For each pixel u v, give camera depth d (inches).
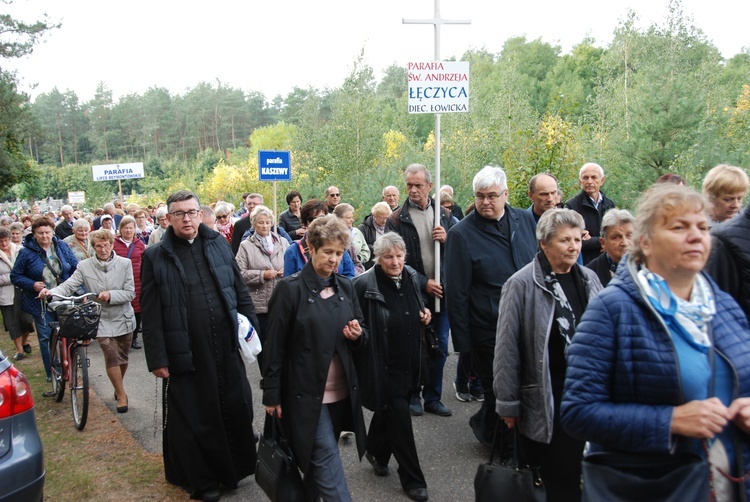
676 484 75.9
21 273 281.4
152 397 260.7
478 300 178.5
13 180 1071.6
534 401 130.0
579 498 130.6
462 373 242.7
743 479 78.3
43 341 286.2
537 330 129.6
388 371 165.0
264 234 263.1
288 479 136.5
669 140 427.5
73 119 3705.7
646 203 83.1
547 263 134.0
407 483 165.6
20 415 140.6
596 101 1067.3
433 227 239.8
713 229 113.6
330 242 141.5
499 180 177.8
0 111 1011.3
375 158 810.2
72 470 187.5
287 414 140.3
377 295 165.5
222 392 171.3
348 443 205.5
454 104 236.8
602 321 82.4
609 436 78.8
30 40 983.0
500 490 120.4
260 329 258.1
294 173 911.0
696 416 73.4
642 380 78.8
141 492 172.7
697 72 860.6
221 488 176.2
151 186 2037.4
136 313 352.2
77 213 890.7
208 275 172.6
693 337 77.9
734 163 367.6
